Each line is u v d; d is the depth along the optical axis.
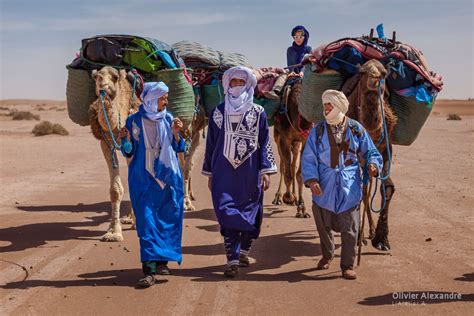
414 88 9.22
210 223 11.57
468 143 31.25
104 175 18.70
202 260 8.88
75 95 10.59
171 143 7.97
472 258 8.78
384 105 9.03
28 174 18.81
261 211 8.23
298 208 12.12
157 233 7.71
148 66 10.59
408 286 7.50
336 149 7.77
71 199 14.27
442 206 12.87
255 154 8.00
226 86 8.05
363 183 8.11
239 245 8.07
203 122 13.49
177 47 13.41
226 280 7.86
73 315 6.57
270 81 12.38
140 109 7.98
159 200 7.83
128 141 7.90
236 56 13.59
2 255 9.16
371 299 7.03
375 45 9.33
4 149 27.52
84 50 10.47
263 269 8.38
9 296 7.22
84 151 27.41
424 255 8.98
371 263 8.57
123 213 12.60
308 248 9.59
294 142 12.90
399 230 10.64
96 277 8.01
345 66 9.30
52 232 10.77
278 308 6.77
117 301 7.04
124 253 9.26
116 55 10.40
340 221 7.83
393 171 19.19
